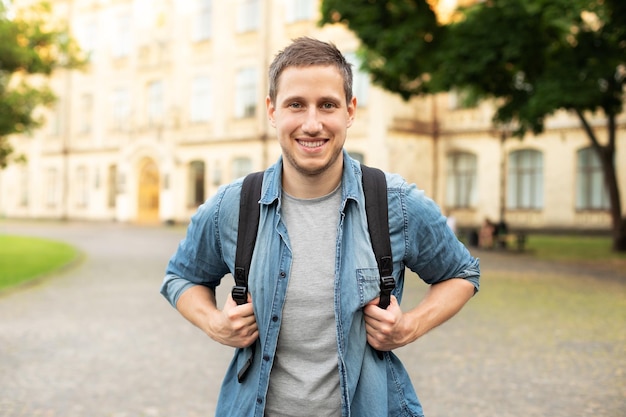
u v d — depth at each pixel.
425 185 30.30
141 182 38.50
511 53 15.08
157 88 37.53
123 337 7.86
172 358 6.87
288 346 2.04
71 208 41.97
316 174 2.04
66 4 41.53
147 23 37.84
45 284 12.48
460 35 15.80
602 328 8.27
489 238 20.77
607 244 22.27
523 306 9.91
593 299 10.56
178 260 2.29
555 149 27.78
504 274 13.90
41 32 15.55
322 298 2.02
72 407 5.30
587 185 27.14
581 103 14.47
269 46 32.59
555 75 14.95
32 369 6.43
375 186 2.12
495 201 29.14
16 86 16.16
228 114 34.19
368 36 16.30
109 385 5.91
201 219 2.21
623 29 13.72
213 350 7.23
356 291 2.01
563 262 16.44
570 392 5.65
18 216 45.09
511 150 28.95
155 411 5.21
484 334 7.93
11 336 7.87
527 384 5.89
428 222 2.13
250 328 2.05
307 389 2.02
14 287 11.71
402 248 2.11
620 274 13.88
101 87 40.19
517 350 7.12
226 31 34.34
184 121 36.06
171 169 36.34
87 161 40.94
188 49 35.94
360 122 28.88
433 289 2.22
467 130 29.73
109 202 39.91
